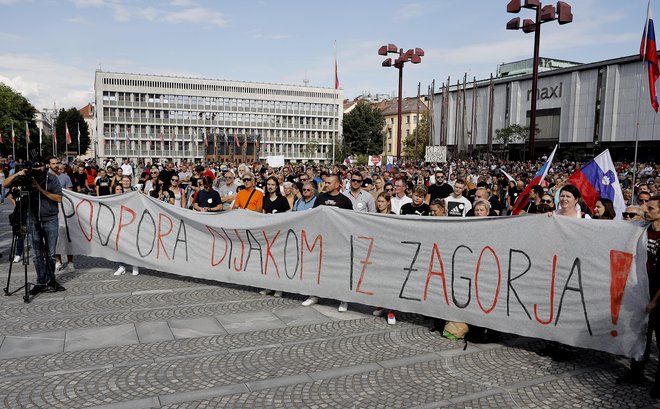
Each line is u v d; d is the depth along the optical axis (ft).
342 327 21.56
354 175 28.50
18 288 26.43
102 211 30.48
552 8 58.80
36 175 25.40
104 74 288.10
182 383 15.83
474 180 61.72
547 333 17.99
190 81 306.96
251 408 14.33
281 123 331.16
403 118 331.57
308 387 15.67
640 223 16.31
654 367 17.89
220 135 309.22
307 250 24.30
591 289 17.06
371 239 22.31
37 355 17.89
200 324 21.52
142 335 20.04
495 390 15.70
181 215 28.14
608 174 26.55
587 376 16.88
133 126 296.51
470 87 247.29
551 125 209.67
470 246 19.76
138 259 29.66
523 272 18.54
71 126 375.45
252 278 26.03
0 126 269.03
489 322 19.30
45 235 25.96
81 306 23.84
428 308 20.81
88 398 14.75
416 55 83.51
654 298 15.29
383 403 14.73
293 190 35.19
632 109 177.58
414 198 26.13
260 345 19.19
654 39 39.86
